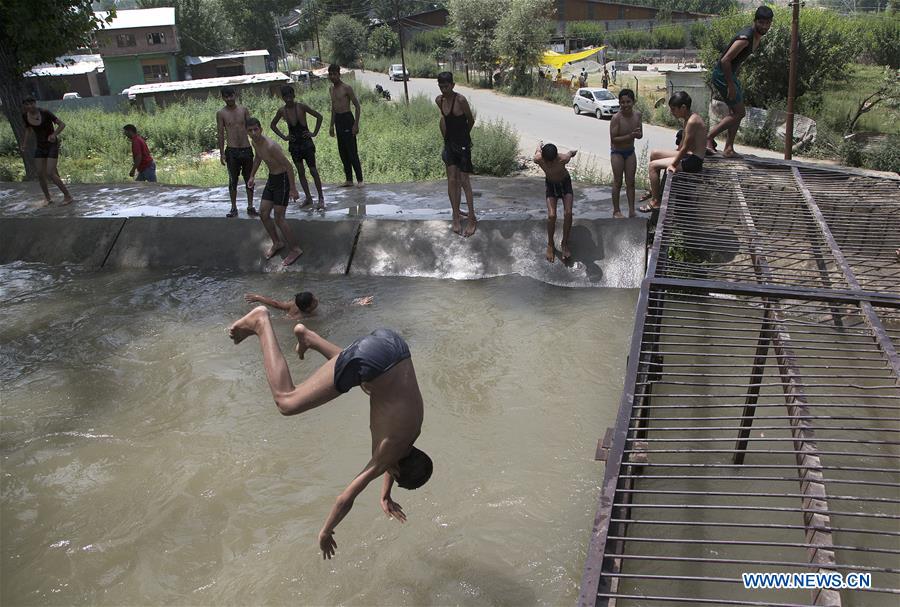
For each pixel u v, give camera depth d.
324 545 3.72
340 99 12.12
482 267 9.59
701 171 8.84
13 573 4.77
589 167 19.36
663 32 63.38
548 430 6.13
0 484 5.67
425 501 5.31
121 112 36.09
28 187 14.19
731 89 9.27
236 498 5.45
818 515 3.35
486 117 33.03
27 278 10.41
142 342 8.12
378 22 82.44
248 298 6.54
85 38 16.70
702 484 5.39
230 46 76.88
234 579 4.66
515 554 4.73
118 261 10.78
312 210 11.12
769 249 7.44
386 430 3.59
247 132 10.26
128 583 4.67
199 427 6.41
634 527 4.99
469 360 7.40
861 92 28.98
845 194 8.22
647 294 5.16
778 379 6.72
